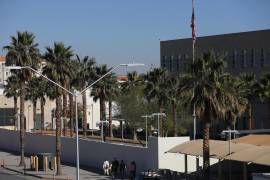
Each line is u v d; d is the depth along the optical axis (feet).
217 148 157.38
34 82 390.83
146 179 160.04
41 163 218.38
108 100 319.47
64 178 188.75
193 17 208.95
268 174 115.34
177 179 161.07
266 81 271.49
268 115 308.81
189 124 307.17
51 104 468.75
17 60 220.43
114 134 353.51
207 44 367.04
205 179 145.89
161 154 179.83
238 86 233.76
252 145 156.04
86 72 315.78
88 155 229.04
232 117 214.90
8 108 428.56
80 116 451.12
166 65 392.88
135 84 350.64
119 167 186.80
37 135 282.77
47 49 205.57
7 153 297.12
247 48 344.28
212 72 143.74
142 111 320.29
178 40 384.88
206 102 144.15
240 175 173.58
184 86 146.72
